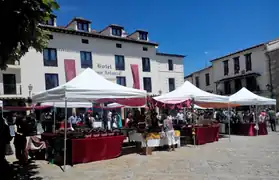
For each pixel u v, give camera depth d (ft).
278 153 30.81
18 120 28.19
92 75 29.99
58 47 86.17
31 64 81.87
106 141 29.48
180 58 116.67
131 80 101.04
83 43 91.15
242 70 108.37
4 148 22.57
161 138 33.68
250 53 104.83
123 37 100.12
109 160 28.94
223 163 25.89
